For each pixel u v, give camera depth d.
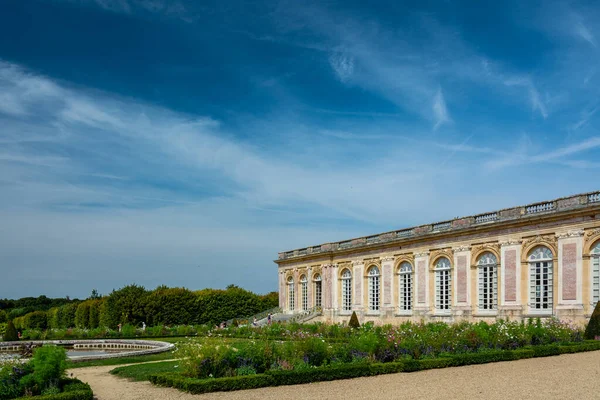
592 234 29.19
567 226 30.53
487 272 36.06
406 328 28.39
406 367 17.95
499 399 13.23
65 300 123.06
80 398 13.31
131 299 64.25
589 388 14.37
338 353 18.56
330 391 14.62
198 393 14.52
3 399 13.26
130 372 19.69
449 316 38.56
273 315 61.00
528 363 19.52
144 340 40.72
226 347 16.59
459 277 37.97
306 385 15.58
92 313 70.06
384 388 14.96
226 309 68.12
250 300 70.62
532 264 32.84
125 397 14.39
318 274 57.25
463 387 14.89
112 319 64.50
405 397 13.64
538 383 15.27
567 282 30.27
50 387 14.04
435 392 14.23
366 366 17.19
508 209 34.56
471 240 37.16
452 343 20.94
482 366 18.98
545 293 31.91
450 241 39.03
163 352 28.27
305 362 17.28
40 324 80.75
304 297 59.97
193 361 16.00
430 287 40.69
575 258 29.92
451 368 18.61
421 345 20.19
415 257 42.47
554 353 21.88
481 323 27.83
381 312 45.97
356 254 50.31
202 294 68.75
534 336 23.66
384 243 45.94
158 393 14.80
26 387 13.84
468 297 37.00
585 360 20.00
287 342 18.52
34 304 120.69
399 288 44.56
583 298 29.33
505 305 34.03
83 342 41.31
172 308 64.38
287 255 63.50
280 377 15.59
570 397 13.29
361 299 49.12
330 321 52.81
